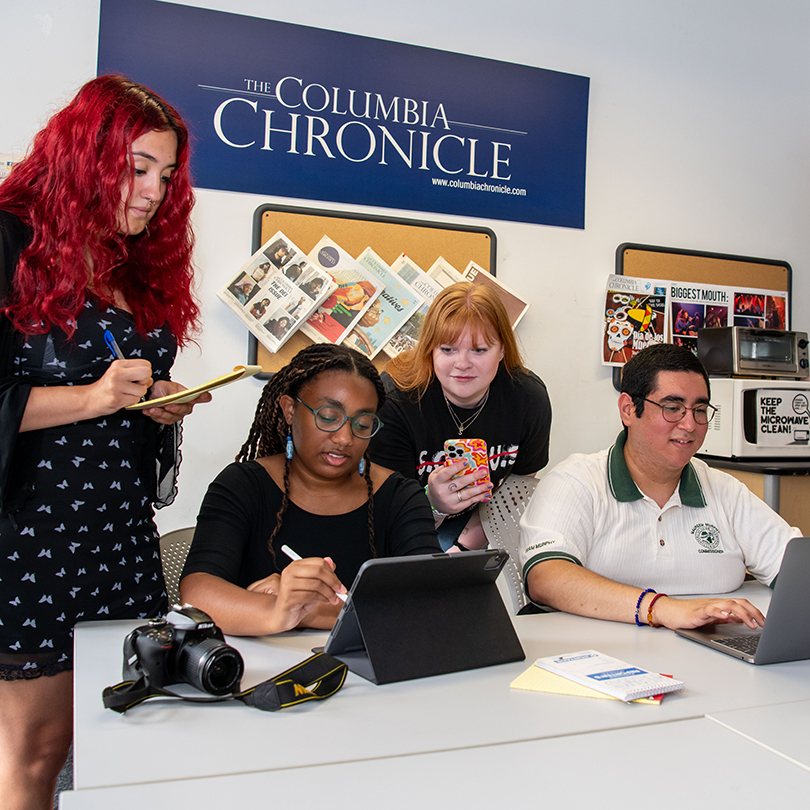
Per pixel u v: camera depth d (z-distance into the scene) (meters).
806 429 2.61
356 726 0.79
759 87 3.05
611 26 2.83
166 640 0.86
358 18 2.53
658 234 2.93
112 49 2.28
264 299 2.41
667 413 1.44
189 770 0.68
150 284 1.31
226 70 2.39
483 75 2.67
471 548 2.00
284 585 1.00
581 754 0.74
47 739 1.19
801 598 1.04
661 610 1.21
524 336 2.75
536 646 1.10
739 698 0.91
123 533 1.21
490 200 2.70
